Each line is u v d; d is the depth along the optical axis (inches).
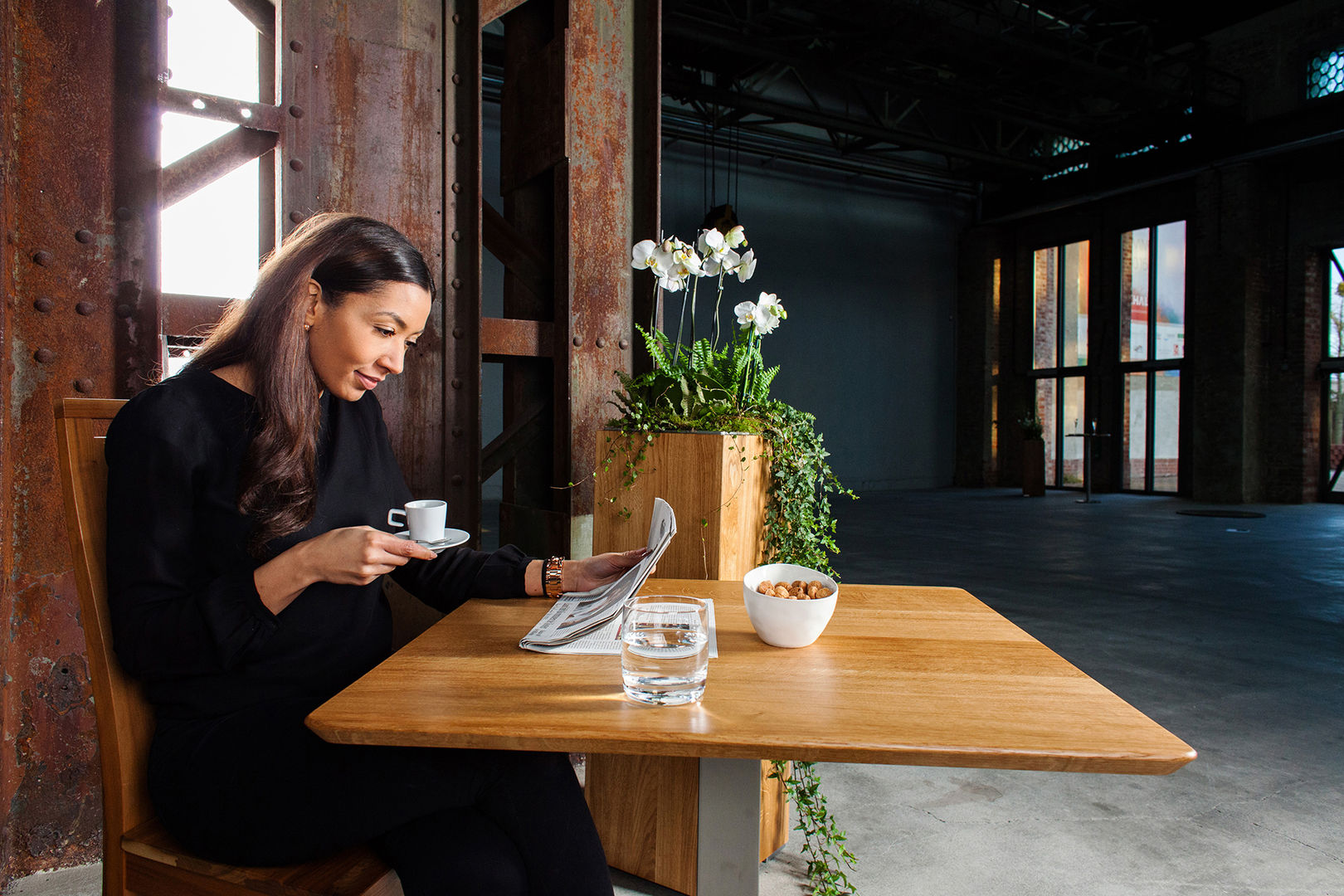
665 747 27.5
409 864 32.2
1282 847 71.4
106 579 36.9
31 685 64.3
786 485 75.6
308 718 29.2
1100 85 397.1
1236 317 418.9
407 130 80.4
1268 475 426.3
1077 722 29.5
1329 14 386.6
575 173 89.0
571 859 32.8
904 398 548.4
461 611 46.3
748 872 32.8
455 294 84.1
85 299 66.1
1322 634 148.0
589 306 90.6
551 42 90.7
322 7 75.6
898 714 30.2
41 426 64.4
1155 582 199.2
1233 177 417.7
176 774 35.0
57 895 61.8
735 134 472.1
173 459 36.2
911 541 277.7
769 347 499.5
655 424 70.6
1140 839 72.9
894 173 525.0
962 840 72.7
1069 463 518.9
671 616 31.4
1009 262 547.8
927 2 346.0
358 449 45.6
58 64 64.7
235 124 71.5
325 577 35.2
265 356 38.9
